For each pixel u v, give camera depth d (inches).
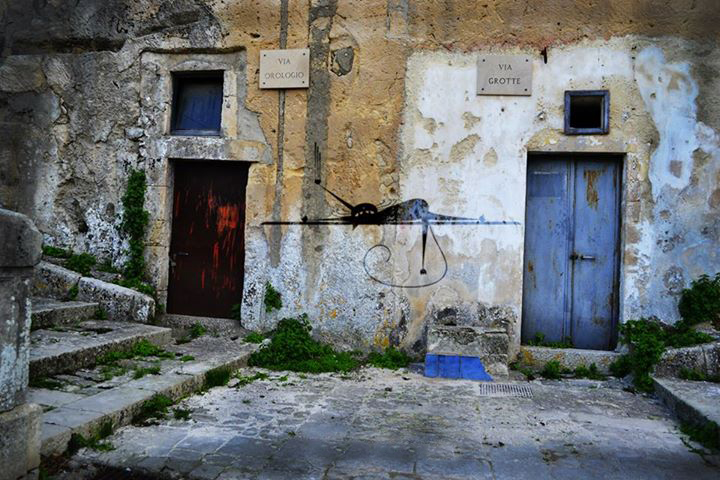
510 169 254.2
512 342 250.2
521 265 252.4
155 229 281.7
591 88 250.2
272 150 270.8
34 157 295.1
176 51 281.3
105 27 288.4
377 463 148.3
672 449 162.4
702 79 244.5
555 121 251.9
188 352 237.1
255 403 193.2
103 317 263.6
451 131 257.6
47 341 210.5
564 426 179.3
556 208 260.4
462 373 234.1
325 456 151.9
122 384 187.0
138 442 155.4
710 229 243.3
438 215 257.8
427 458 152.1
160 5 281.6
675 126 245.8
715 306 237.0
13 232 116.0
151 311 266.5
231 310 279.3
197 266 284.8
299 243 267.1
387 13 261.7
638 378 225.0
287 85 267.9
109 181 287.9
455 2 257.9
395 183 260.7
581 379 235.9
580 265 258.8
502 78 254.5
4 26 299.4
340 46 265.3
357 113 263.4
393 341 258.2
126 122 286.4
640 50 247.6
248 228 272.2
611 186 257.3
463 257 255.8
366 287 260.4
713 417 169.8
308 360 245.3
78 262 283.6
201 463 144.6
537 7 253.6
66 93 292.5
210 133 283.7
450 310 255.0
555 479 141.4
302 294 266.1
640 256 246.4
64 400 167.9
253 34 272.5
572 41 251.4
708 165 244.1
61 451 142.5
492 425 178.9
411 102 260.2
